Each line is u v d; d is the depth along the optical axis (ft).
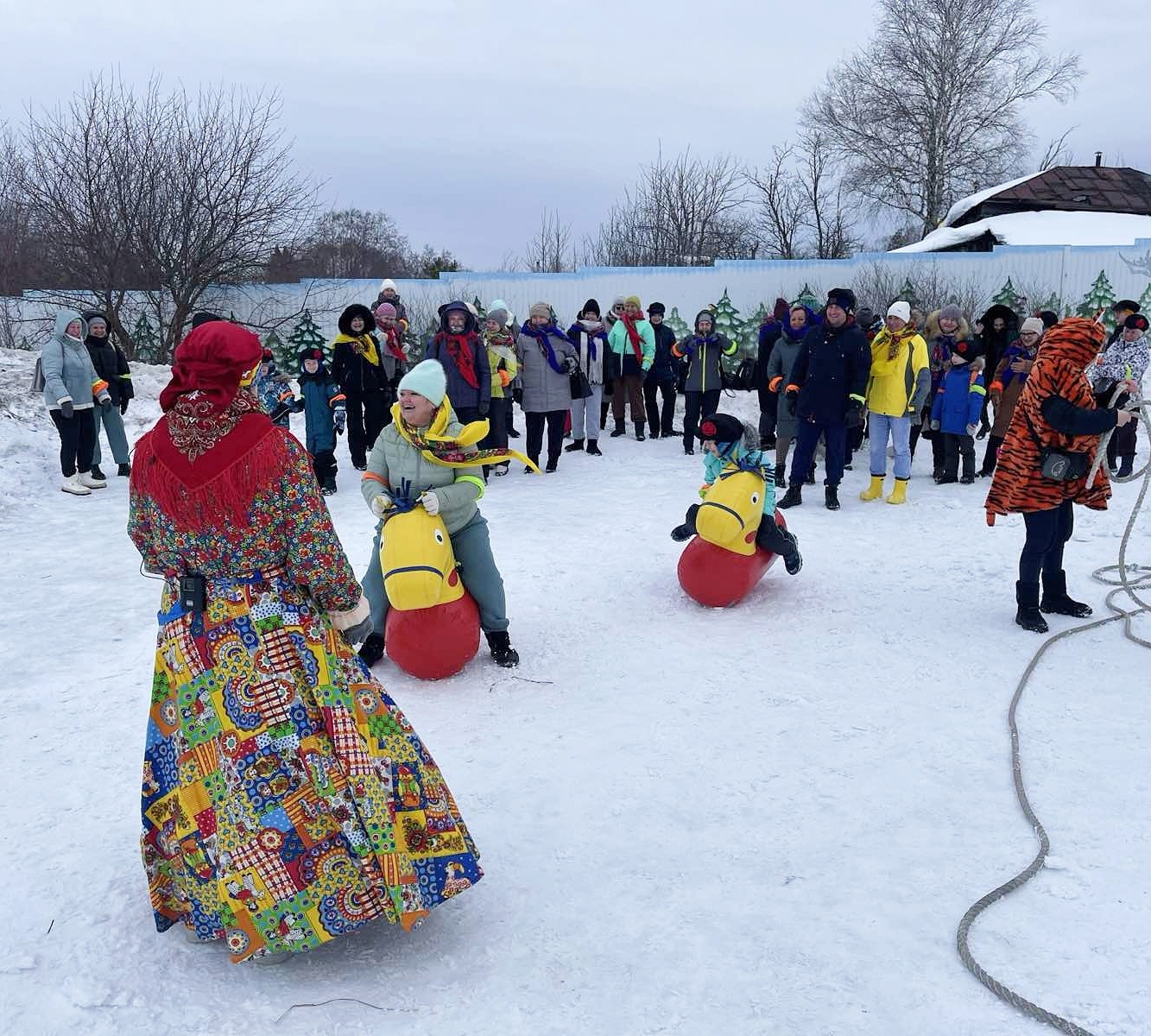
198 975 10.13
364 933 10.84
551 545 27.94
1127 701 16.52
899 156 137.39
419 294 63.57
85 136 65.36
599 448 45.96
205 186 66.90
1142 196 93.81
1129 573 23.93
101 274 65.57
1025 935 10.53
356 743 9.85
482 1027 9.32
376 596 18.54
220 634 9.67
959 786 13.84
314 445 35.27
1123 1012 9.32
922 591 23.09
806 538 28.50
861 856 12.20
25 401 43.75
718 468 22.22
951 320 36.96
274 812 9.57
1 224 67.41
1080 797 13.43
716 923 10.89
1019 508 19.79
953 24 132.57
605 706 16.90
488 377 35.91
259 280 69.21
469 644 18.01
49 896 11.55
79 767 14.98
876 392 32.83
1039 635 19.81
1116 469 35.53
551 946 10.55
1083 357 18.99
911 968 10.07
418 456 17.85
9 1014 9.53
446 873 10.27
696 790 13.94
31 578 25.40
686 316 63.46
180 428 9.57
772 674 18.15
